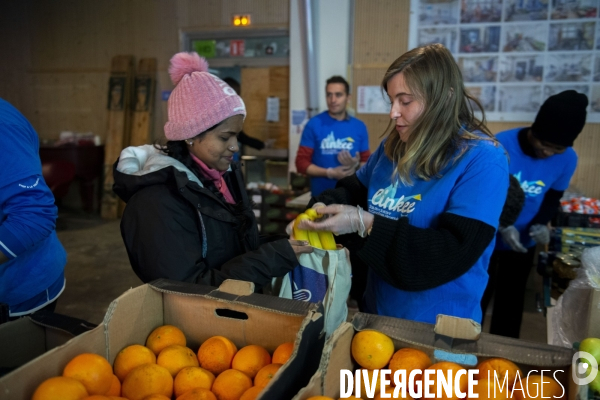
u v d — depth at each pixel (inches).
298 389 30.7
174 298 39.2
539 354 31.1
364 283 67.1
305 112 192.9
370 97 180.7
